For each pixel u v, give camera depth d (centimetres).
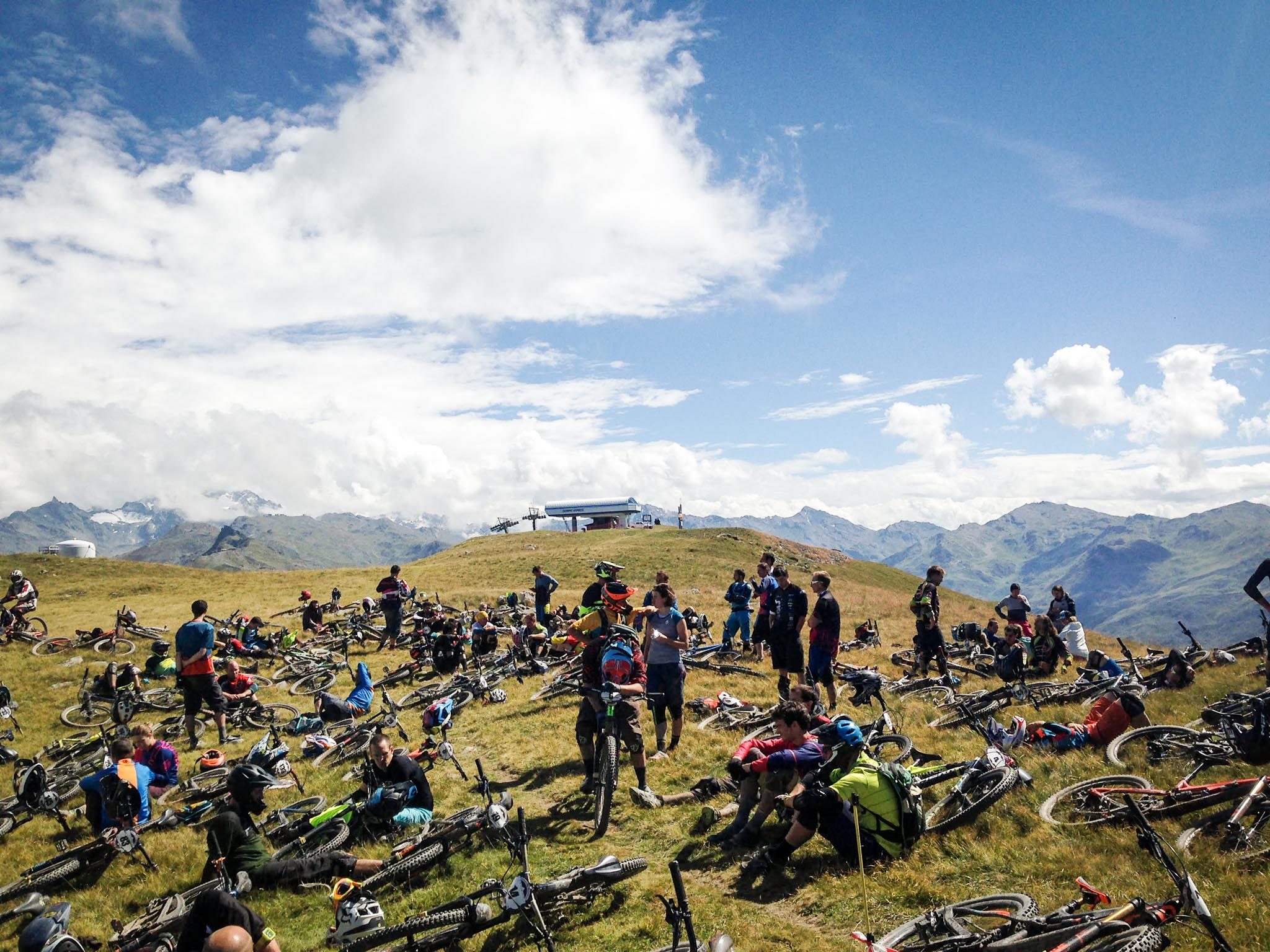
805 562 7456
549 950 674
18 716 2073
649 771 1171
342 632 2973
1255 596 1289
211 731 1769
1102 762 995
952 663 2045
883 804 801
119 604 4353
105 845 1048
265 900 873
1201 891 642
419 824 1030
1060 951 525
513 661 2167
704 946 618
